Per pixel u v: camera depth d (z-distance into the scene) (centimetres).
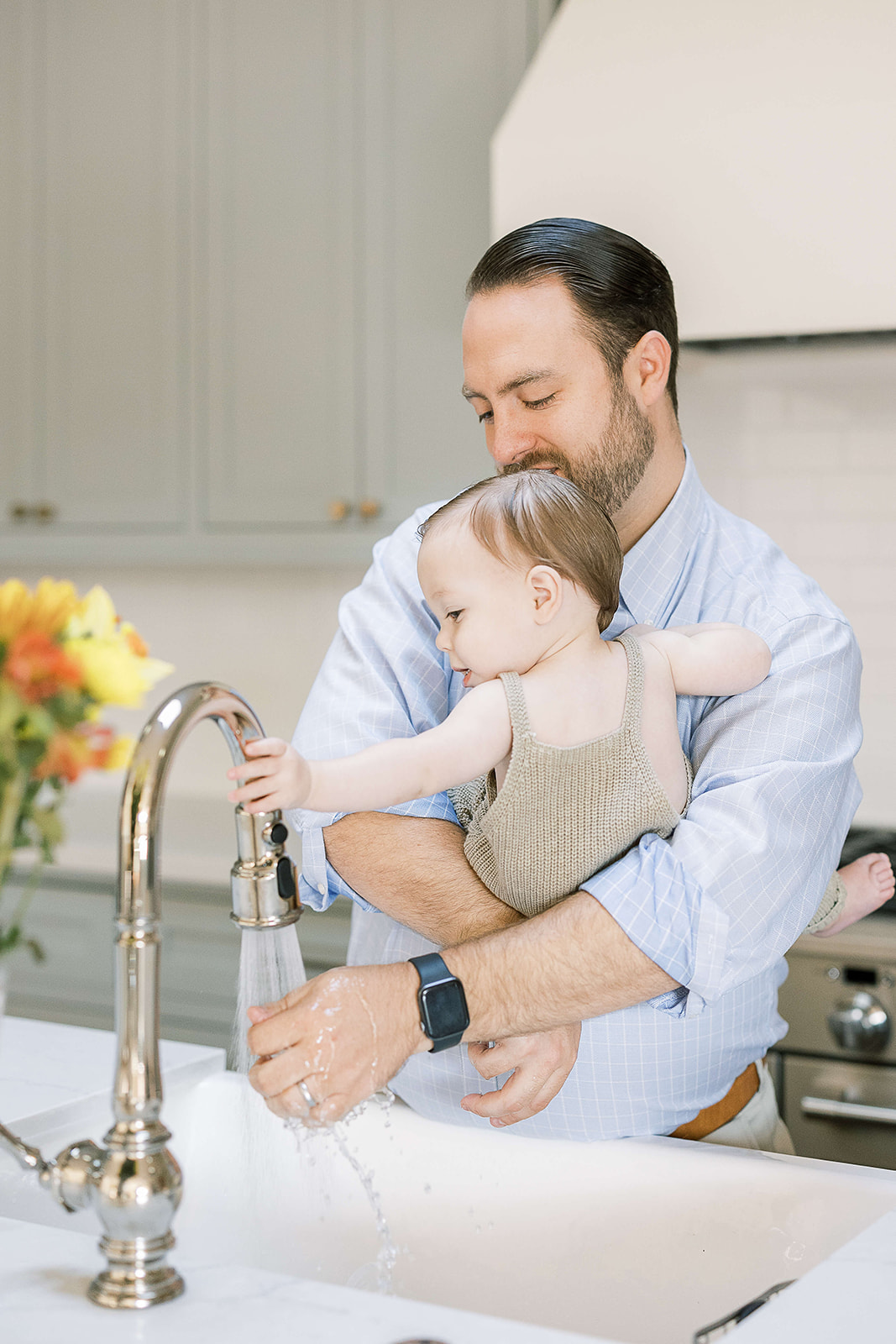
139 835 68
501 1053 96
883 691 230
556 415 108
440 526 98
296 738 116
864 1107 177
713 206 179
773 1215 91
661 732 97
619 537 117
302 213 242
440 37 228
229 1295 69
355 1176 104
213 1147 109
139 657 67
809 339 201
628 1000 94
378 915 120
